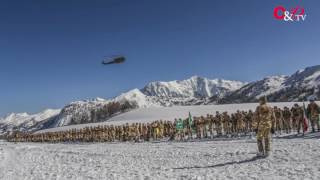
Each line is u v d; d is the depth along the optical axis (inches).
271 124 688.4
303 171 518.0
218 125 1589.6
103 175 624.7
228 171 573.6
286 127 1352.1
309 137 1064.8
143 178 561.0
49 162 940.6
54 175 663.1
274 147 812.6
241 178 505.7
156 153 943.0
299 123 1224.2
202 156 789.9
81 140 2539.4
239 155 739.4
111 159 903.1
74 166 804.6
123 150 1135.0
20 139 3491.6
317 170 515.8
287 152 707.4
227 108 3725.4
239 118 1513.3
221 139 1368.1
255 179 492.1
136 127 1947.6
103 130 2207.2
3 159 1072.2
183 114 3786.9
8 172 746.8
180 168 653.9
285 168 554.3
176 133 1732.3
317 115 1227.2
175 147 1090.7
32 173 711.1
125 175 605.0
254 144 930.1
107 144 1715.1
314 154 655.1
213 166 647.1
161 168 669.3
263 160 654.5
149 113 4350.4
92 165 805.9
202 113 3644.2
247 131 1494.8
